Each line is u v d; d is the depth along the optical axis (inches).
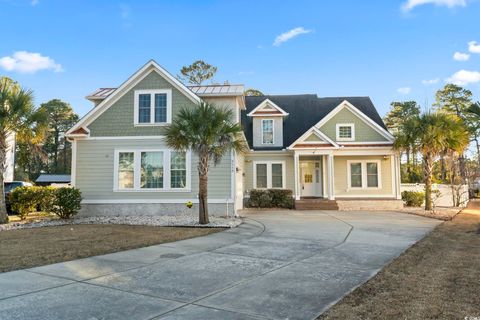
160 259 284.5
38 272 240.1
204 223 500.1
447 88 1482.5
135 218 579.5
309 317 160.4
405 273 237.8
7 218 538.9
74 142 644.1
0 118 512.4
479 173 1320.1
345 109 877.2
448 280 219.6
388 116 1642.5
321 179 881.5
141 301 181.8
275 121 912.9
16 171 1603.1
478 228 468.4
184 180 633.0
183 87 634.8
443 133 695.7
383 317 157.2
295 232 437.4
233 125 507.8
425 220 571.2
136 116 642.2
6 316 158.9
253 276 233.9
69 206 573.9
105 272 241.8
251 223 526.3
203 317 160.1
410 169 1445.6
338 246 344.8
